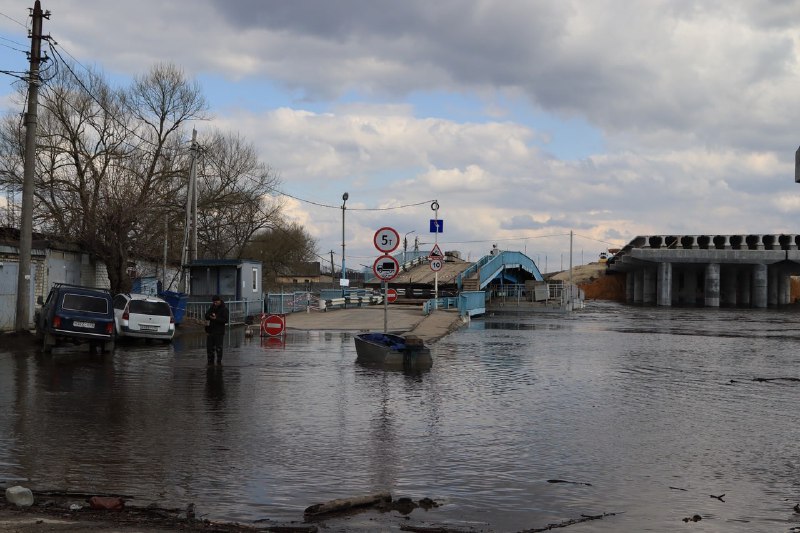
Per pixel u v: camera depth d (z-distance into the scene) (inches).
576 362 858.8
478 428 445.4
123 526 253.1
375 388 607.5
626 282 4702.3
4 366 722.2
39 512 270.5
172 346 978.7
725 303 4005.9
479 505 294.0
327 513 277.9
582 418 486.0
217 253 2337.6
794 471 352.5
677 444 409.7
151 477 323.3
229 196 2050.9
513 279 3233.3
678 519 279.4
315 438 408.2
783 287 4114.2
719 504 299.3
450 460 364.5
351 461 358.3
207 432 417.4
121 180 1414.9
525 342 1162.0
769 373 774.5
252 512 279.4
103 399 525.3
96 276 1461.6
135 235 1386.6
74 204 1368.1
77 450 368.8
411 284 2741.1
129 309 984.3
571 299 2888.8
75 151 1382.9
